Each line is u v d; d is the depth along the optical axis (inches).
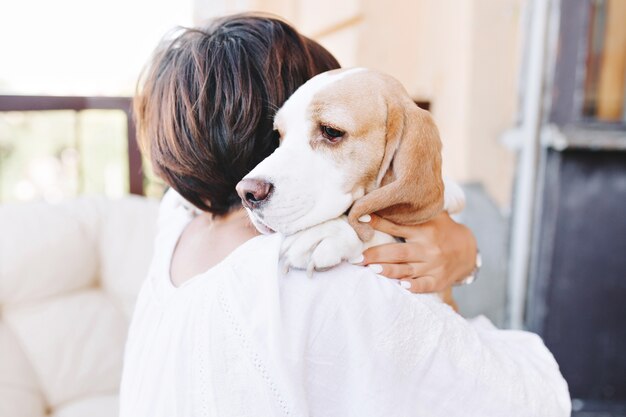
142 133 36.9
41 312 63.8
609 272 95.0
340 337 28.8
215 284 29.5
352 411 29.1
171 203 42.3
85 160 104.2
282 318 28.1
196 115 31.4
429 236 37.8
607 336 97.1
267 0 131.2
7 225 64.4
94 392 65.7
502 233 101.2
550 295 96.0
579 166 91.2
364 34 109.0
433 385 30.6
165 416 29.0
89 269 68.8
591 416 96.7
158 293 34.4
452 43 102.9
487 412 31.8
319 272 29.5
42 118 105.4
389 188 33.3
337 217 33.1
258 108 32.6
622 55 88.0
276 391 27.2
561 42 88.4
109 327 67.6
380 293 29.7
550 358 38.3
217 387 27.8
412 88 114.5
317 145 33.6
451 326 31.6
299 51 36.2
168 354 29.9
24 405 59.7
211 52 32.4
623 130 88.8
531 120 92.0
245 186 31.0
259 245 30.6
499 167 101.9
